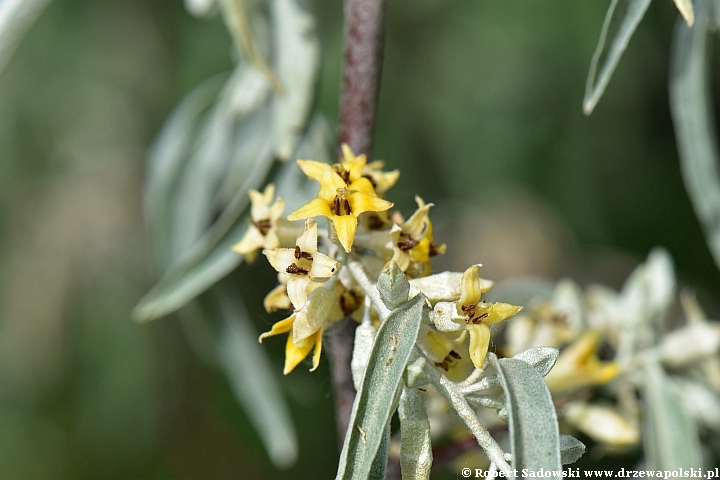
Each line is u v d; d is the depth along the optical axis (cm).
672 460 23
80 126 37
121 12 38
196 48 37
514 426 16
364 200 18
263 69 23
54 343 38
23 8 24
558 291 25
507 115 37
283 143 23
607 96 37
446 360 18
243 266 27
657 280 25
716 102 38
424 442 17
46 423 38
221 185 25
